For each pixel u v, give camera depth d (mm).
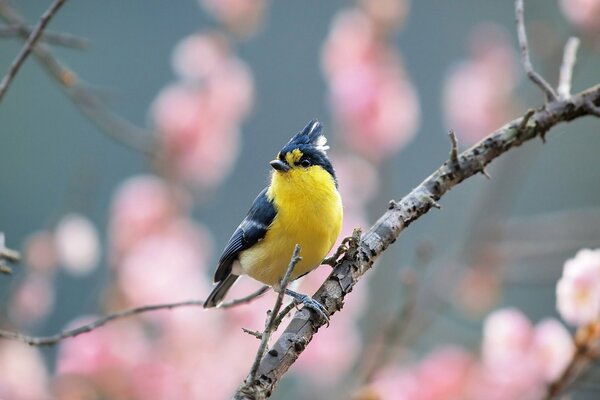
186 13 25547
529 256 12797
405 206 6938
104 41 25047
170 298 12344
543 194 22500
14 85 23906
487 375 10859
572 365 8062
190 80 13477
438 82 23859
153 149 11508
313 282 11781
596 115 7215
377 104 13398
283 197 8641
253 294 8055
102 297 12383
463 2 24500
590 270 7945
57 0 7707
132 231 12688
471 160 7074
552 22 14453
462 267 13203
